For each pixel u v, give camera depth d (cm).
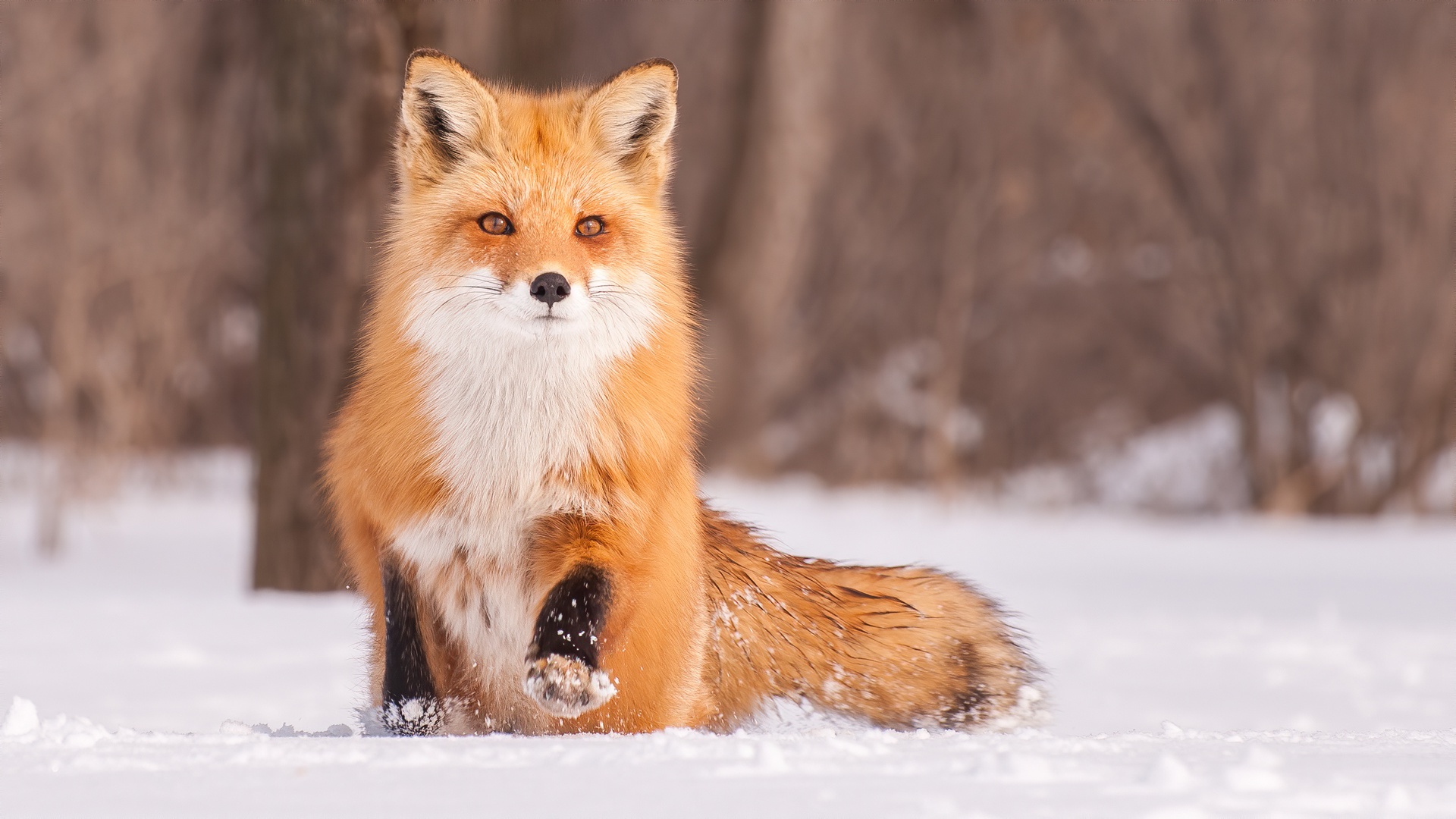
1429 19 3083
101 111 2531
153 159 2723
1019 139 3550
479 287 563
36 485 2609
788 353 3531
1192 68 3316
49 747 437
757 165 3203
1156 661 968
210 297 2998
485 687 577
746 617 655
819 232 3722
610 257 588
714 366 3259
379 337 590
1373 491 3064
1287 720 738
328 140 1114
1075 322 3669
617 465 557
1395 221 3028
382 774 376
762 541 695
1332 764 387
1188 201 3319
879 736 468
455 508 557
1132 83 3359
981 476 3616
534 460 555
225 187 2873
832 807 324
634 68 622
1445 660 980
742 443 3359
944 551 1978
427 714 553
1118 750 423
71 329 2114
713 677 645
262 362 1162
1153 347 3603
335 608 1102
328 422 1139
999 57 3528
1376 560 1939
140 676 812
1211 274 3278
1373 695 822
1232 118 3231
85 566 1748
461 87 604
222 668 840
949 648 671
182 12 2770
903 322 3747
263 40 2764
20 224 2373
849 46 3728
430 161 611
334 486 606
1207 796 334
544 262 561
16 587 1447
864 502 2994
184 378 2880
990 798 334
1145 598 1437
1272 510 3056
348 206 1120
